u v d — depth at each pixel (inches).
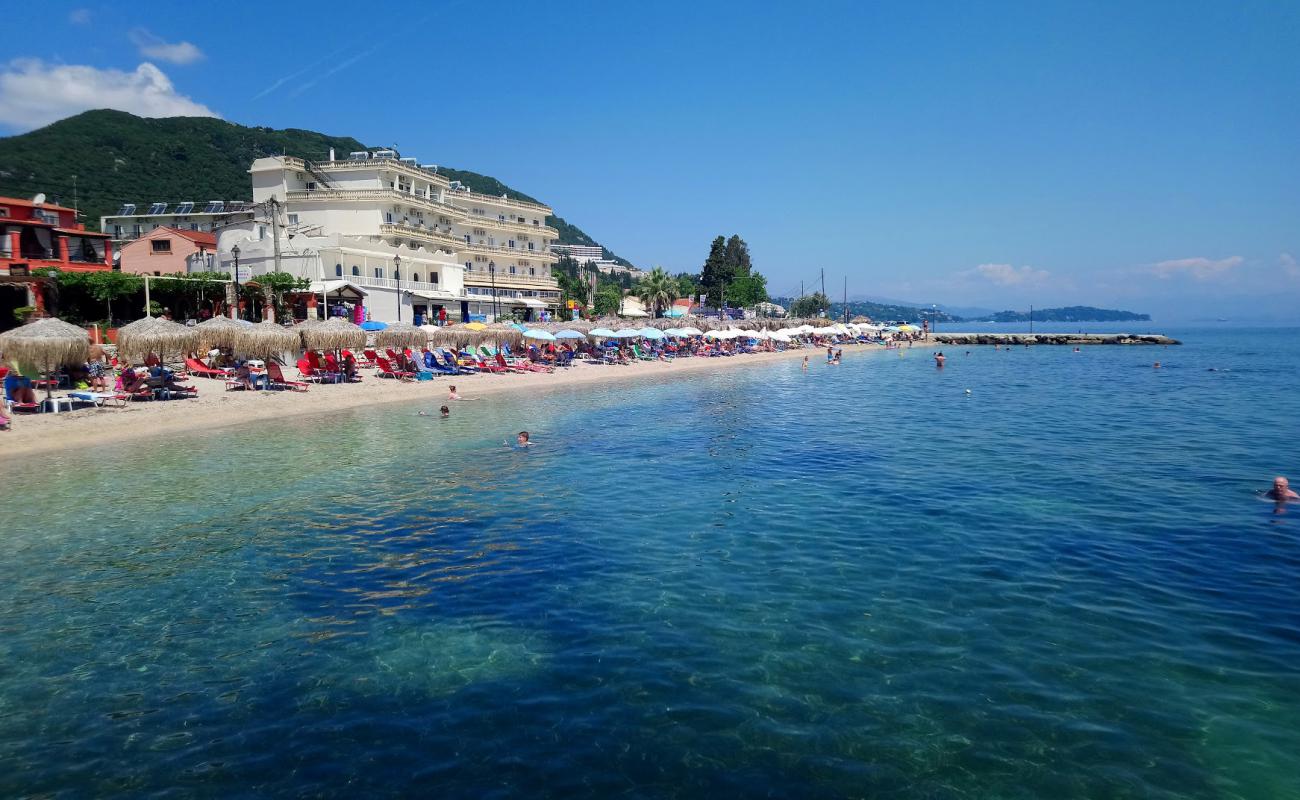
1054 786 223.9
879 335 4055.1
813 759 237.0
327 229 2460.6
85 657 312.2
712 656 309.4
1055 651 313.6
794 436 880.9
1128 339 3934.5
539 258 3196.4
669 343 2389.3
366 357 1469.0
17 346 814.5
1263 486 613.9
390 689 284.2
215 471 664.4
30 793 222.5
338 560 432.8
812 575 405.7
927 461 725.9
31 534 479.5
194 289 1531.7
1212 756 239.5
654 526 501.0
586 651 315.0
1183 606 362.3
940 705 269.9
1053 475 660.1
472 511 538.3
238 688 286.5
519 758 238.1
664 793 219.9
